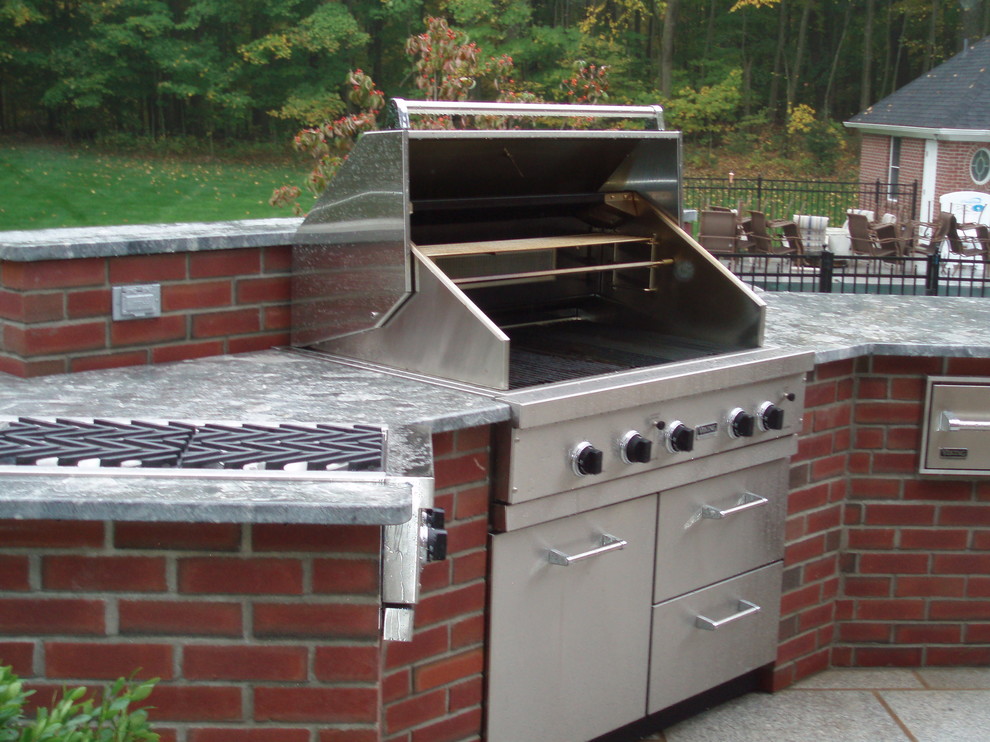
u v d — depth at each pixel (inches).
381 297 110.3
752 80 1251.2
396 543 72.2
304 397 99.4
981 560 136.6
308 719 70.9
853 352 126.3
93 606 69.1
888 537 135.6
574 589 106.7
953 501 135.0
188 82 1059.9
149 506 64.5
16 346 105.7
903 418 132.7
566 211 137.3
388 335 112.0
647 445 104.3
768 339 129.2
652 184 131.8
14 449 73.3
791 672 133.1
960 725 124.0
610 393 101.8
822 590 134.6
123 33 1035.9
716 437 114.1
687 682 119.7
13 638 69.1
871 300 162.1
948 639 138.3
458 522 97.5
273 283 122.1
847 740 120.3
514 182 128.2
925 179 732.7
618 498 106.4
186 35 1084.5
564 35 1023.0
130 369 111.0
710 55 1175.6
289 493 67.1
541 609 104.3
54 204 907.4
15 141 1090.7
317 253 118.2
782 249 502.0
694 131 1149.1
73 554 68.6
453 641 99.3
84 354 109.0
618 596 110.5
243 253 119.0
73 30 1065.5
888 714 126.5
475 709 102.3
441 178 121.6
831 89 1278.3
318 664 70.3
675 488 113.2
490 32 1000.2
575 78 313.4
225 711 70.6
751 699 130.2
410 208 116.6
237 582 69.3
